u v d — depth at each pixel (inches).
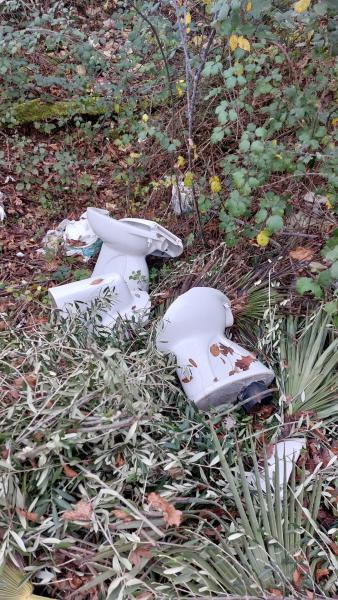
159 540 65.7
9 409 73.1
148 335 96.7
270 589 62.2
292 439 82.8
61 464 68.7
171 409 84.3
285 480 71.9
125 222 113.2
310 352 92.5
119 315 97.9
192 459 72.4
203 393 88.0
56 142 162.4
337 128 100.7
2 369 84.2
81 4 194.1
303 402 86.6
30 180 149.4
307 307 101.8
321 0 74.9
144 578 62.4
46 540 62.5
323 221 112.6
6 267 128.9
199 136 138.5
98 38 155.5
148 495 69.3
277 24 97.3
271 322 97.9
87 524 64.4
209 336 93.2
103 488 67.6
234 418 84.3
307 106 94.3
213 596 60.3
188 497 70.7
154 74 141.3
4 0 173.2
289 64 103.4
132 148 154.5
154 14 139.5
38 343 88.8
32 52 157.6
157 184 134.2
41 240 136.9
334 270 68.1
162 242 112.4
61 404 76.2
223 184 125.0
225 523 69.5
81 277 122.6
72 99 163.9
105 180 152.4
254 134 94.0
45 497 67.3
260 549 64.8
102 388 76.7
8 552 61.4
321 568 67.6
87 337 91.4
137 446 73.0
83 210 144.3
